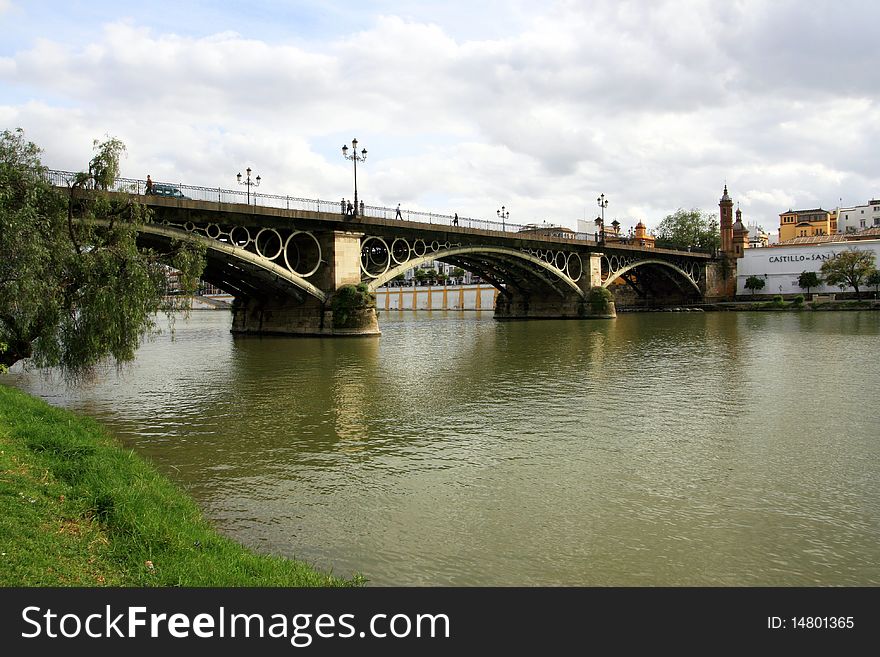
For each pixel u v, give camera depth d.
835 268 82.44
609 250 73.38
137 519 7.91
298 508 9.77
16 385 22.42
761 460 12.34
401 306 122.94
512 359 30.03
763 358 29.33
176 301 18.83
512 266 62.97
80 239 17.47
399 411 17.41
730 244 98.56
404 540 8.52
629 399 19.03
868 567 7.71
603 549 8.21
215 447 13.50
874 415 16.45
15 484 8.05
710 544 8.37
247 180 42.88
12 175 15.90
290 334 44.91
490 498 10.20
